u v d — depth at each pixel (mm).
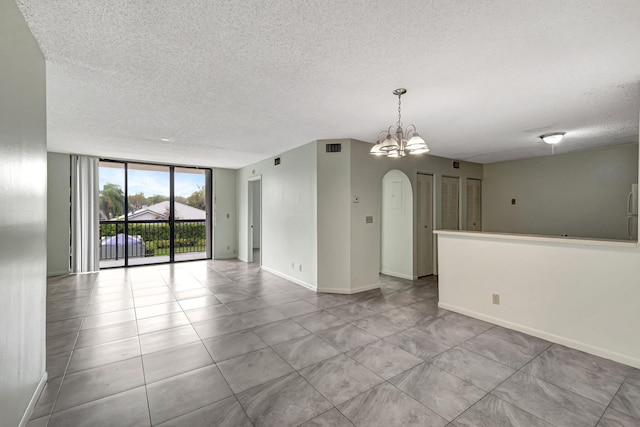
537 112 3227
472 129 3914
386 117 3398
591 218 5195
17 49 1556
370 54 2031
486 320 3316
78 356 2525
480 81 2449
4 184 1408
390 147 2717
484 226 6660
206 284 4977
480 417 1796
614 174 4953
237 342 2807
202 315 3520
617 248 2457
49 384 2105
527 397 1987
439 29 1740
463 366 2377
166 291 4547
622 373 2271
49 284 4922
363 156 4594
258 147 5055
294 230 5145
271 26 1717
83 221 5758
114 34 1803
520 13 1586
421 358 2504
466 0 1483
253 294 4402
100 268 6191
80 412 1825
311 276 4711
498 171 6441
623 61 2121
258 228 9680
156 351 2623
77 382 2141
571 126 3775
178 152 5488
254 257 7859
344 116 3361
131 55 2059
